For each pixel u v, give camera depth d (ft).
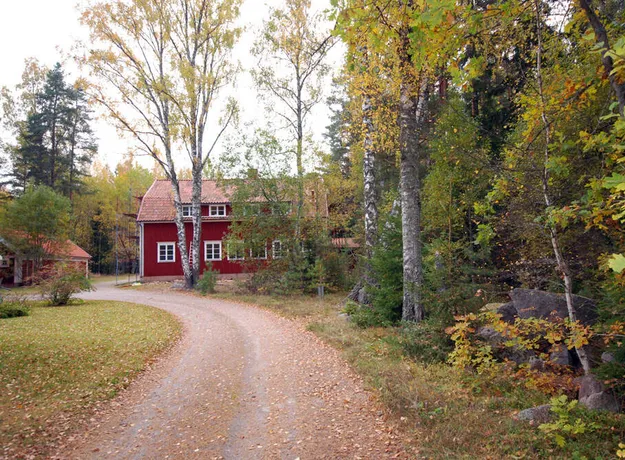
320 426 18.85
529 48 26.99
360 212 72.64
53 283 68.64
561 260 18.43
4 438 18.12
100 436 19.03
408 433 17.16
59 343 36.32
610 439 14.83
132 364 30.25
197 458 16.72
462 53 17.35
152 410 22.04
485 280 32.71
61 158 158.40
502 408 18.70
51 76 156.25
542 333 23.48
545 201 19.38
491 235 19.90
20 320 51.26
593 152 19.24
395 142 38.83
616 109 17.33
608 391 17.37
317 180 75.72
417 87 32.58
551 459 13.97
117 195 188.65
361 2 15.85
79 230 174.40
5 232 101.24
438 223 33.58
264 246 74.02
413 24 15.35
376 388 22.12
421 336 26.96
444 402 19.40
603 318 19.43
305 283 68.85
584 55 19.11
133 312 57.67
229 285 87.76
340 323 39.70
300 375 26.35
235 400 22.89
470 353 21.04
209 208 110.42
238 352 33.30
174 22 81.20
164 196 116.06
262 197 76.13
